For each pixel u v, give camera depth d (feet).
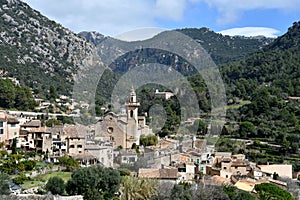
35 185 171.53
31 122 314.35
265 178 258.78
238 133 401.90
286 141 365.40
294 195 224.74
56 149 277.44
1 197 118.01
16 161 219.41
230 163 258.37
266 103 442.09
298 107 442.91
